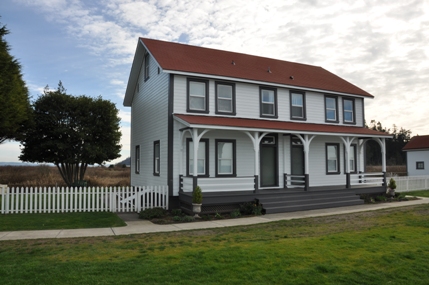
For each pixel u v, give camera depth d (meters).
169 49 18.77
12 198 14.09
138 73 22.28
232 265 6.75
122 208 15.34
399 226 10.86
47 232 10.71
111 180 29.56
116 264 6.85
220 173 17.03
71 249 8.30
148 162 19.56
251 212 14.73
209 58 19.31
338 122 21.25
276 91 19.06
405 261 7.07
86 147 20.59
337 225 11.38
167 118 16.30
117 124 22.64
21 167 34.59
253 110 18.25
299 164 19.62
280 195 16.19
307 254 7.54
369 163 76.94
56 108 20.97
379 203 17.81
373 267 6.73
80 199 14.68
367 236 9.36
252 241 9.01
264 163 18.48
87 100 21.52
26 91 19.97
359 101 22.44
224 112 17.33
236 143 17.47
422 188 24.75
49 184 25.73
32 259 7.34
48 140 20.59
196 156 14.48
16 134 19.48
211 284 5.84
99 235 10.25
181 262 6.97
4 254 7.81
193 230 11.01
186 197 14.89
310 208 15.95
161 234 10.31
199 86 16.89
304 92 20.06
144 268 6.59
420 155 37.06
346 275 6.29
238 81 17.72
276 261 7.01
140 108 21.89
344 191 18.19
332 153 20.92
